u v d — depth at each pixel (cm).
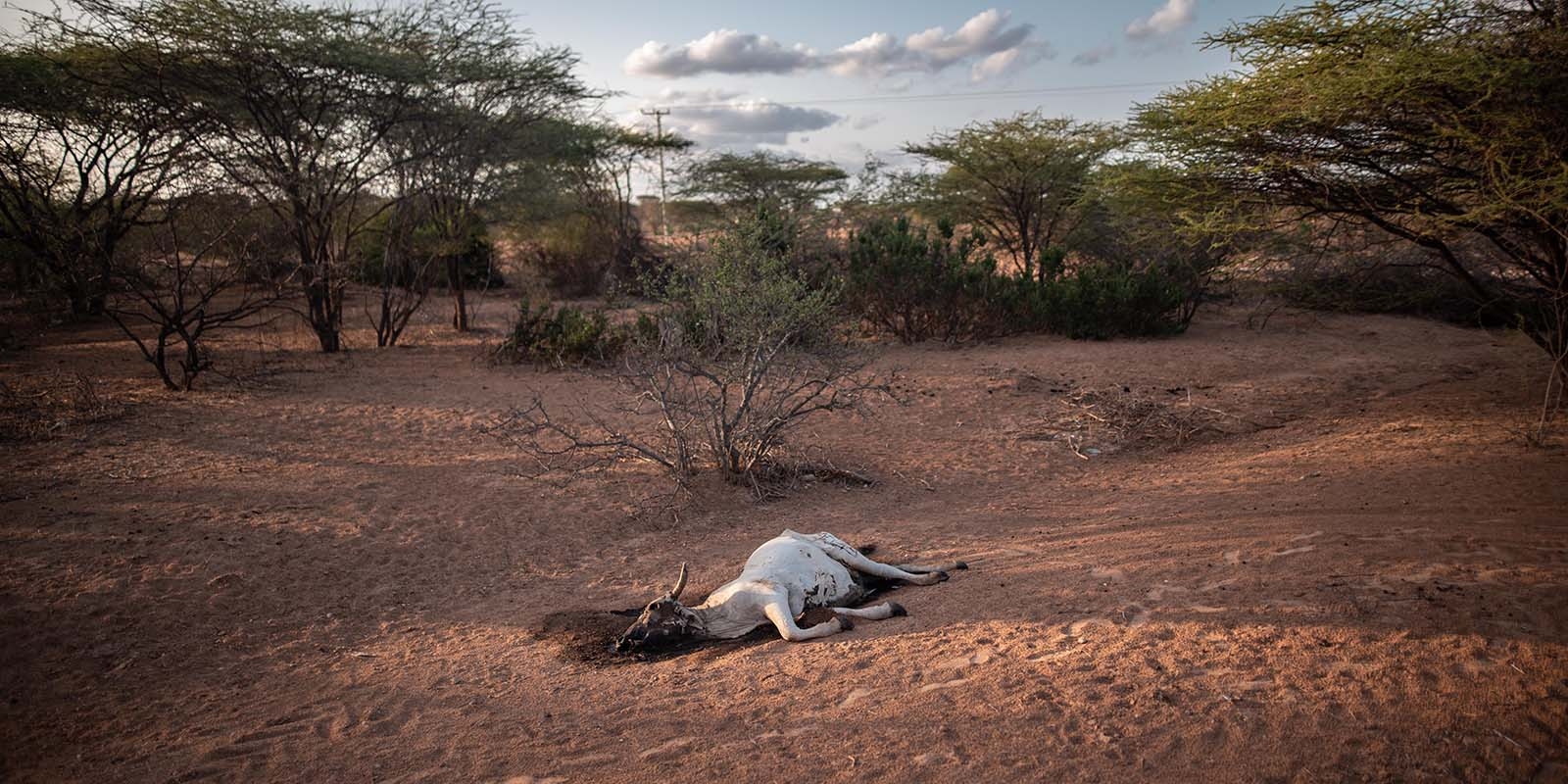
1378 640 406
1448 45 803
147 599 618
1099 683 399
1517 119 771
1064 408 1241
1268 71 891
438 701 479
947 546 705
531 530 795
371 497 859
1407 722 342
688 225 3634
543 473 952
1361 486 752
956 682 421
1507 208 800
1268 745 338
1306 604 454
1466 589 449
